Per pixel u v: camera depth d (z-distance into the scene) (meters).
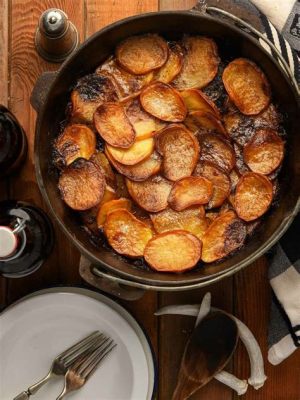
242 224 0.63
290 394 0.78
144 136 0.63
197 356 0.75
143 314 0.77
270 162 0.64
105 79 0.64
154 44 0.64
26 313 0.74
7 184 0.76
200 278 0.61
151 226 0.64
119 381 0.75
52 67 0.76
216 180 0.63
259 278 0.77
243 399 0.78
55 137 0.65
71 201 0.63
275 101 0.65
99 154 0.64
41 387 0.76
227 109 0.64
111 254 0.64
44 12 0.72
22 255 0.68
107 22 0.76
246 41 0.63
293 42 0.71
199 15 0.61
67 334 0.75
